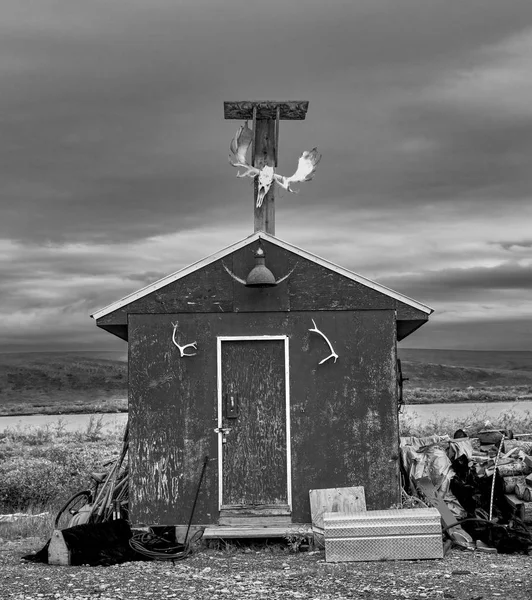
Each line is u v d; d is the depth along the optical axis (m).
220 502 12.09
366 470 12.16
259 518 12.03
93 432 29.95
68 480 17.33
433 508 11.08
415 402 55.19
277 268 12.42
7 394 90.94
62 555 10.75
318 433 12.22
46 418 51.69
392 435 12.21
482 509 12.18
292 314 12.38
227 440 12.23
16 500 16.62
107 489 12.76
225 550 11.54
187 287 12.42
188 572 10.06
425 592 8.53
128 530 11.57
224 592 8.75
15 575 9.97
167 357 12.33
